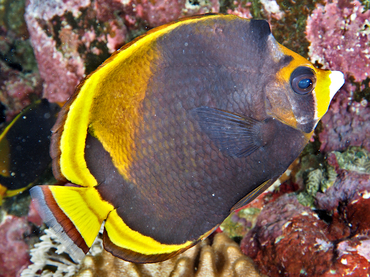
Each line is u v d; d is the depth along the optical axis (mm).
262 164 240
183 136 226
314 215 344
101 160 222
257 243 348
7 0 490
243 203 243
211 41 225
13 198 473
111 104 219
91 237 223
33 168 415
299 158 391
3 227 465
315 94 240
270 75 233
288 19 338
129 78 219
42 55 388
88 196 222
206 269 314
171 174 228
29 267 378
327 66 351
